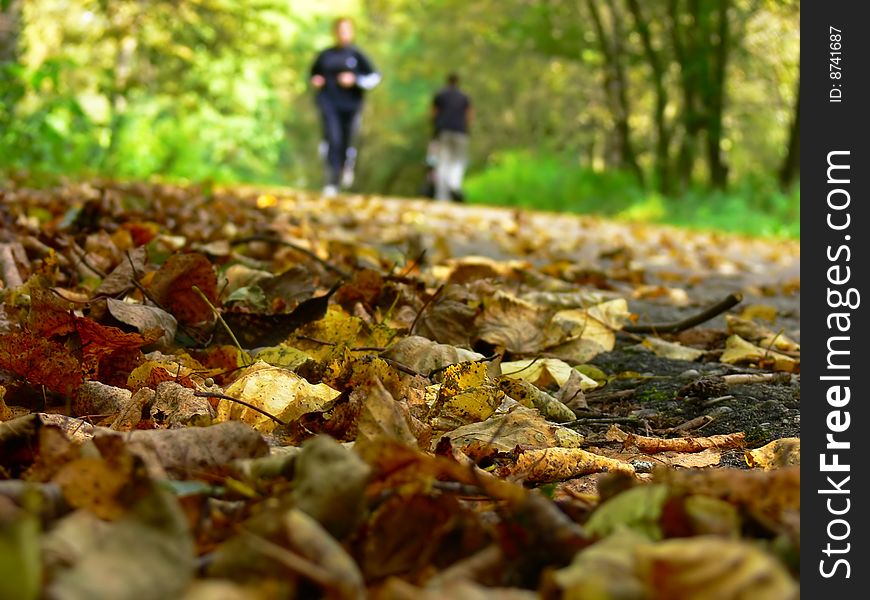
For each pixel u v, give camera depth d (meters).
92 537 1.10
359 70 17.66
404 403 2.21
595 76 33.28
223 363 2.79
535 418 2.38
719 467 2.32
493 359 2.78
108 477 1.27
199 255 3.03
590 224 13.81
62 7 17.78
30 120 12.38
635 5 25.36
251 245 5.35
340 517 1.28
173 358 2.68
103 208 5.84
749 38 25.48
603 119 34.34
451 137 23.36
